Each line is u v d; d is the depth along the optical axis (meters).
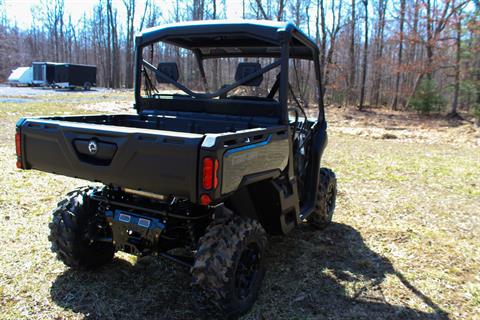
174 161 2.49
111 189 3.35
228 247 2.77
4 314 2.97
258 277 3.16
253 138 2.84
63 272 3.60
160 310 3.12
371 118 23.84
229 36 3.65
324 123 4.67
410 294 3.54
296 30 3.49
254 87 3.54
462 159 10.65
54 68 36.41
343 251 4.37
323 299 3.38
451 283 3.78
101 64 61.12
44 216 4.83
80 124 3.00
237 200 3.25
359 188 7.16
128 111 18.62
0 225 4.50
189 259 3.10
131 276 3.61
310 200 4.36
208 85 4.24
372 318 3.15
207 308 2.89
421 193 6.99
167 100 3.92
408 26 28.84
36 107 17.92
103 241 3.47
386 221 5.44
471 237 4.99
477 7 22.31
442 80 29.72
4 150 8.46
